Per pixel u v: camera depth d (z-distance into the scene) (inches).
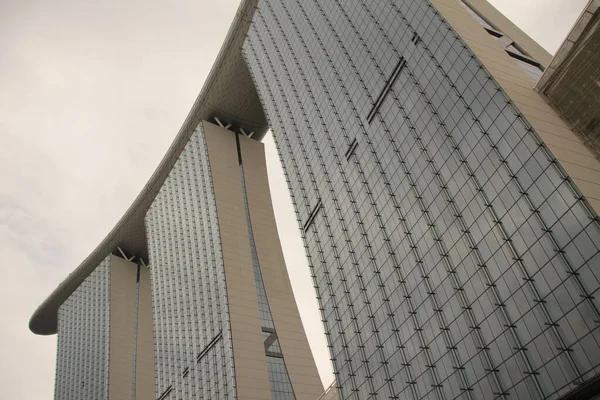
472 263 1622.8
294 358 3508.9
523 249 1454.2
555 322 1315.2
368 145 2346.2
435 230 1819.6
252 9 4042.8
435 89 1973.4
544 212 1417.3
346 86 2650.1
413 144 2027.6
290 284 3988.7
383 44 2405.3
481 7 2554.1
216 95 4692.4
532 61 2121.1
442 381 1651.1
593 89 1507.1
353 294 2249.0
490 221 1587.1
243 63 4340.6
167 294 4630.9
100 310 5900.6
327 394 2549.2
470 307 1599.4
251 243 4079.7
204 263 4111.7
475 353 1540.4
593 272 1250.6
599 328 1205.7
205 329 3796.8
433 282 1784.0
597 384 1185.4
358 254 2272.4
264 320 3627.0
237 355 3324.3
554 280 1342.3
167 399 4079.7
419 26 2171.5
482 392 1488.7
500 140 1616.6
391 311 1980.8
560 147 1469.0
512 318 1441.9
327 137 2733.8
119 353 5433.1
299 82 3166.8
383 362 1963.6
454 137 1818.4
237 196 4367.6
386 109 2263.8
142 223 5851.4
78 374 5831.7
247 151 4869.6
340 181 2529.5
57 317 7347.4
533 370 1346.0
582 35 1530.5
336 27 2886.3
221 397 3294.8
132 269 6259.8
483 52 1857.8
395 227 2049.7
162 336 4498.0
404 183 2038.6
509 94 1635.1
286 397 3280.0
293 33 3388.3
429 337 1750.7
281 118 3292.3
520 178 1515.7
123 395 5172.2
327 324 2391.7
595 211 1283.2
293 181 2989.7
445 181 1817.2
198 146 4758.9
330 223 2549.2
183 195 4815.5
